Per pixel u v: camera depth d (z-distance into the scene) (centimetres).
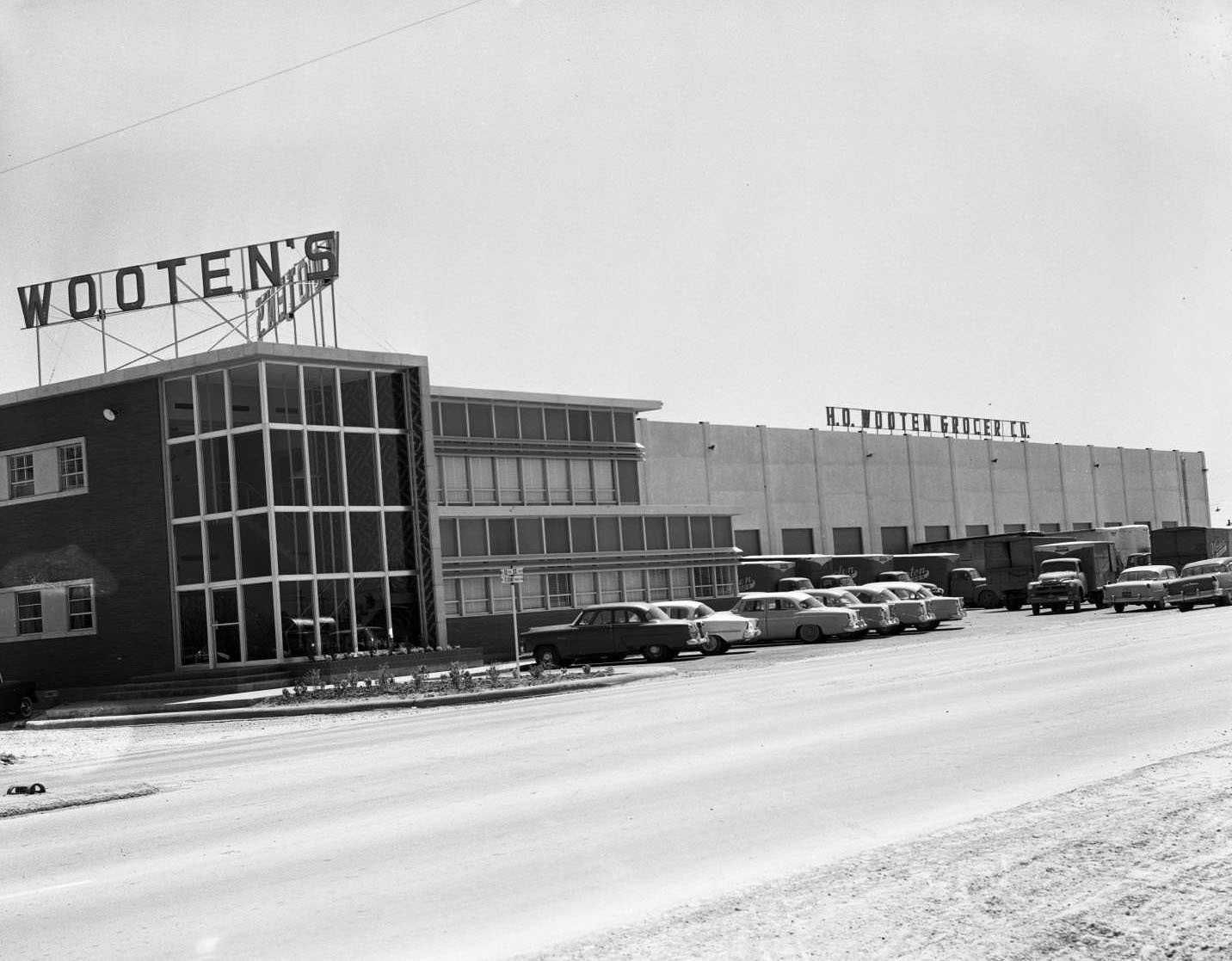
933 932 605
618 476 5369
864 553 7862
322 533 3800
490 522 4712
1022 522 9131
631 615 3816
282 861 911
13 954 692
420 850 918
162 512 3847
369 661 3722
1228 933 578
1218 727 1339
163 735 2564
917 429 8538
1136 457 10344
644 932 641
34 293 4128
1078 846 767
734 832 916
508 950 639
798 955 583
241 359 3703
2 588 4103
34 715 3550
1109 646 2772
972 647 3186
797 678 2519
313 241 3981
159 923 744
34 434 4088
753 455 7294
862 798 1032
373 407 3972
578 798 1112
